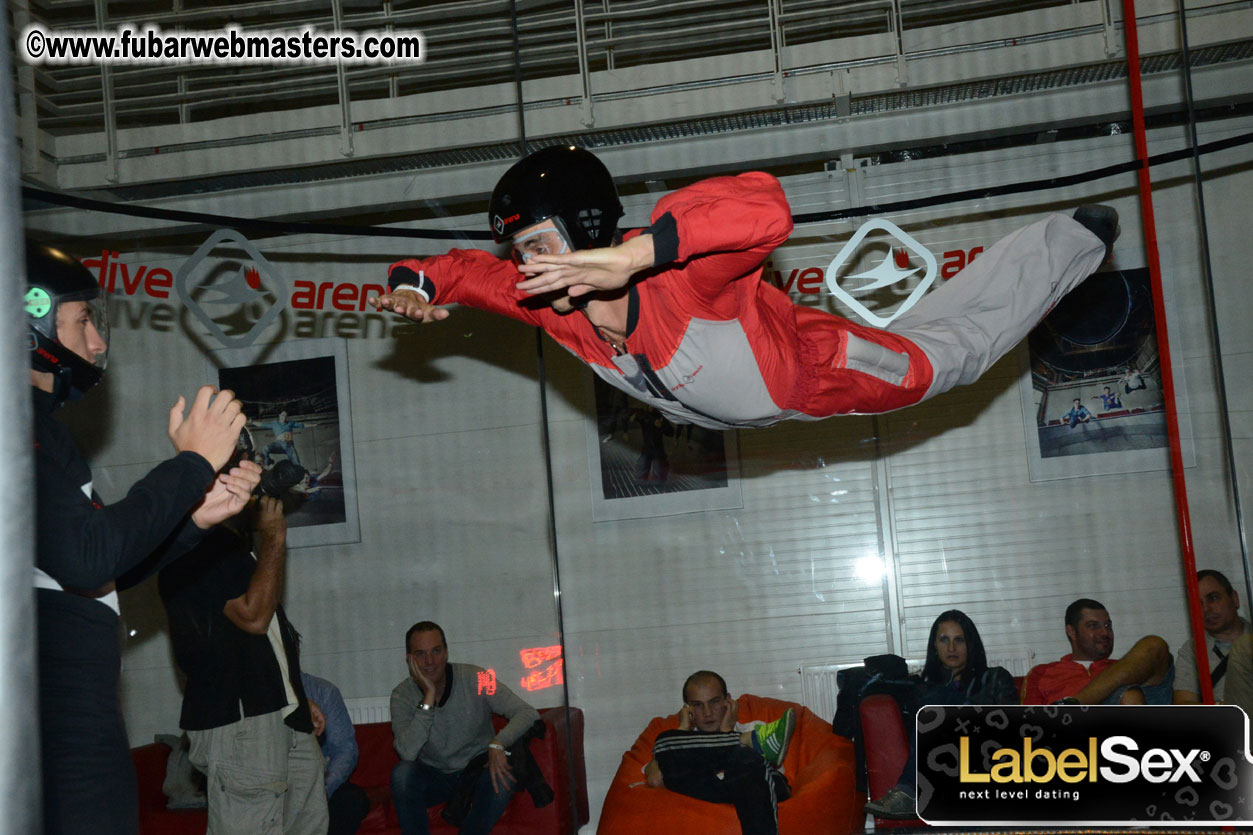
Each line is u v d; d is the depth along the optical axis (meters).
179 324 3.56
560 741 3.46
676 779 2.94
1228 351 3.33
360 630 3.65
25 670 0.39
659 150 3.39
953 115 3.35
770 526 3.57
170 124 3.51
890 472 3.51
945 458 3.47
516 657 3.62
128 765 1.36
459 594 3.66
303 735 2.85
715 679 3.13
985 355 1.96
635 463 3.66
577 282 1.26
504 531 3.67
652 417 3.66
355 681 3.63
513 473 3.69
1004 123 3.32
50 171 3.34
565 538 3.67
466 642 3.64
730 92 3.21
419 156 3.38
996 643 3.38
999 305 2.01
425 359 3.70
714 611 3.59
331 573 3.68
